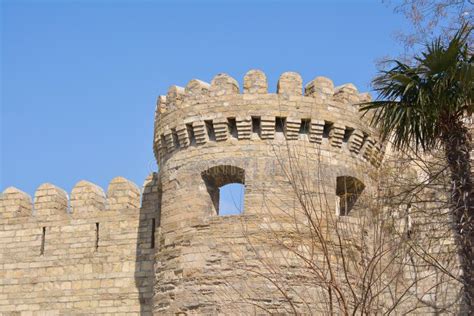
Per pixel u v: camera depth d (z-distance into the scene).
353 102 33.09
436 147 27.66
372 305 27.73
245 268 30.09
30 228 39.31
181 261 31.38
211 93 32.56
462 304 31.83
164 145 33.72
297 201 30.67
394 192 31.17
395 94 25.03
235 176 32.28
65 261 38.34
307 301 29.17
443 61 23.73
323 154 31.97
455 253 29.42
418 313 31.19
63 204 39.75
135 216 38.03
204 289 30.61
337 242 30.06
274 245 29.22
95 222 38.50
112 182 38.81
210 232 31.14
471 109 24.19
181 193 32.25
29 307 38.16
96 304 37.31
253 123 32.03
